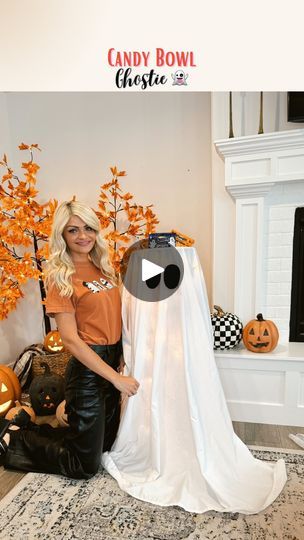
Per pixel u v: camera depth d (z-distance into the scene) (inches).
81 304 56.1
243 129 79.4
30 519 48.7
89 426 55.4
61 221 54.1
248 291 80.0
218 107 78.9
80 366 56.7
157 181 97.0
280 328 83.4
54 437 63.1
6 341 104.4
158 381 54.4
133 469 58.1
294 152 69.8
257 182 72.7
